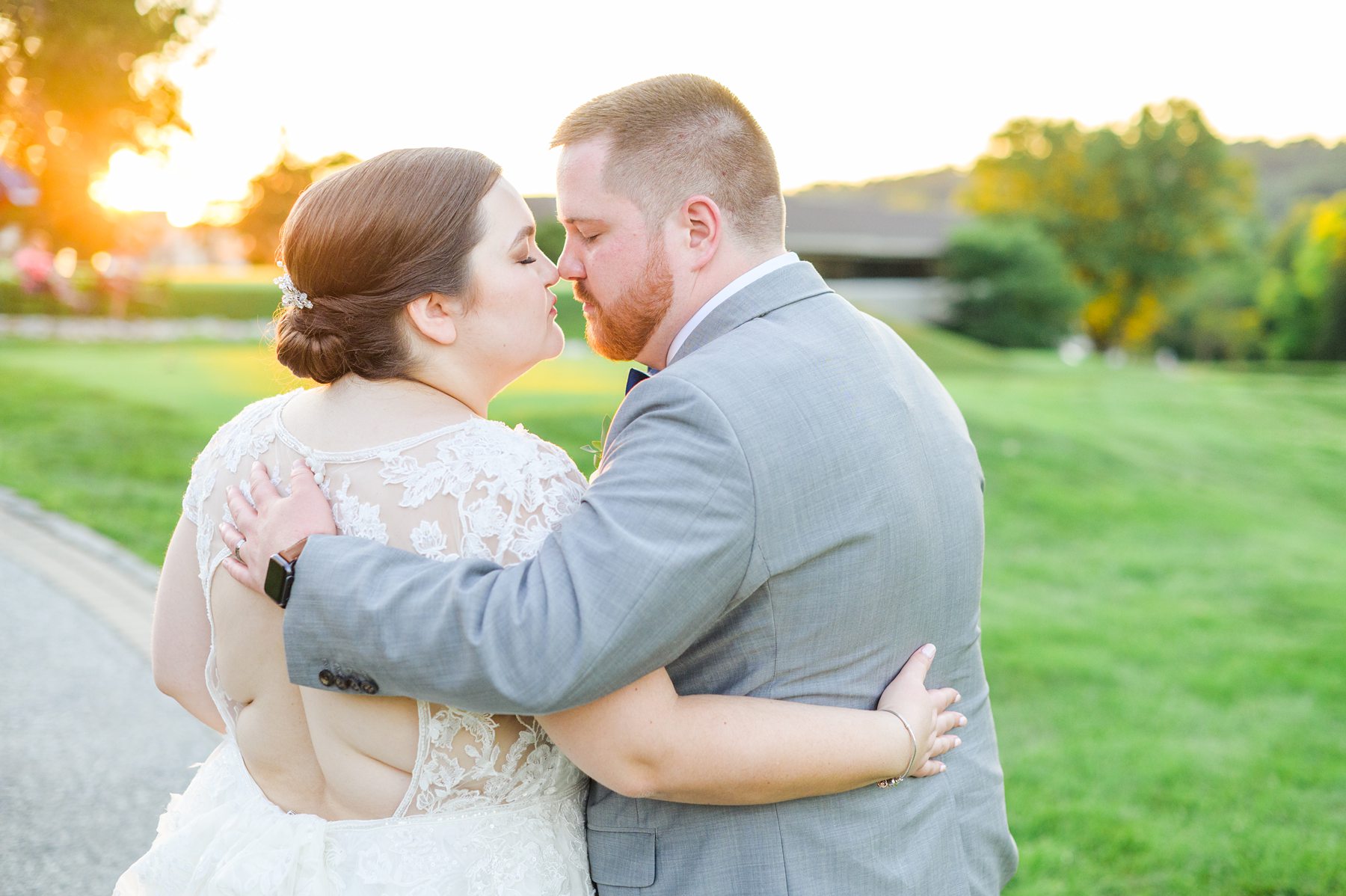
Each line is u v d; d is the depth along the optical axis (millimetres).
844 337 1329
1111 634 6641
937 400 1431
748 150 1389
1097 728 4879
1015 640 6285
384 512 1186
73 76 14828
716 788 1188
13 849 2723
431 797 1224
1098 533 9820
